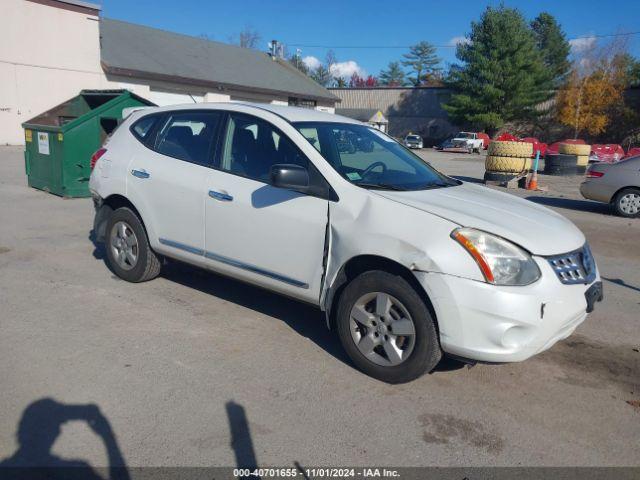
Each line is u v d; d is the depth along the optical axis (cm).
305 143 423
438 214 362
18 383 361
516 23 4944
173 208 491
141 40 3059
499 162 1597
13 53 2198
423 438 322
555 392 383
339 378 387
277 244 421
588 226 1027
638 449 321
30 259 638
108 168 548
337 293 406
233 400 352
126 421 324
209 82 2888
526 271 343
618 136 4878
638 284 662
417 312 358
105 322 464
